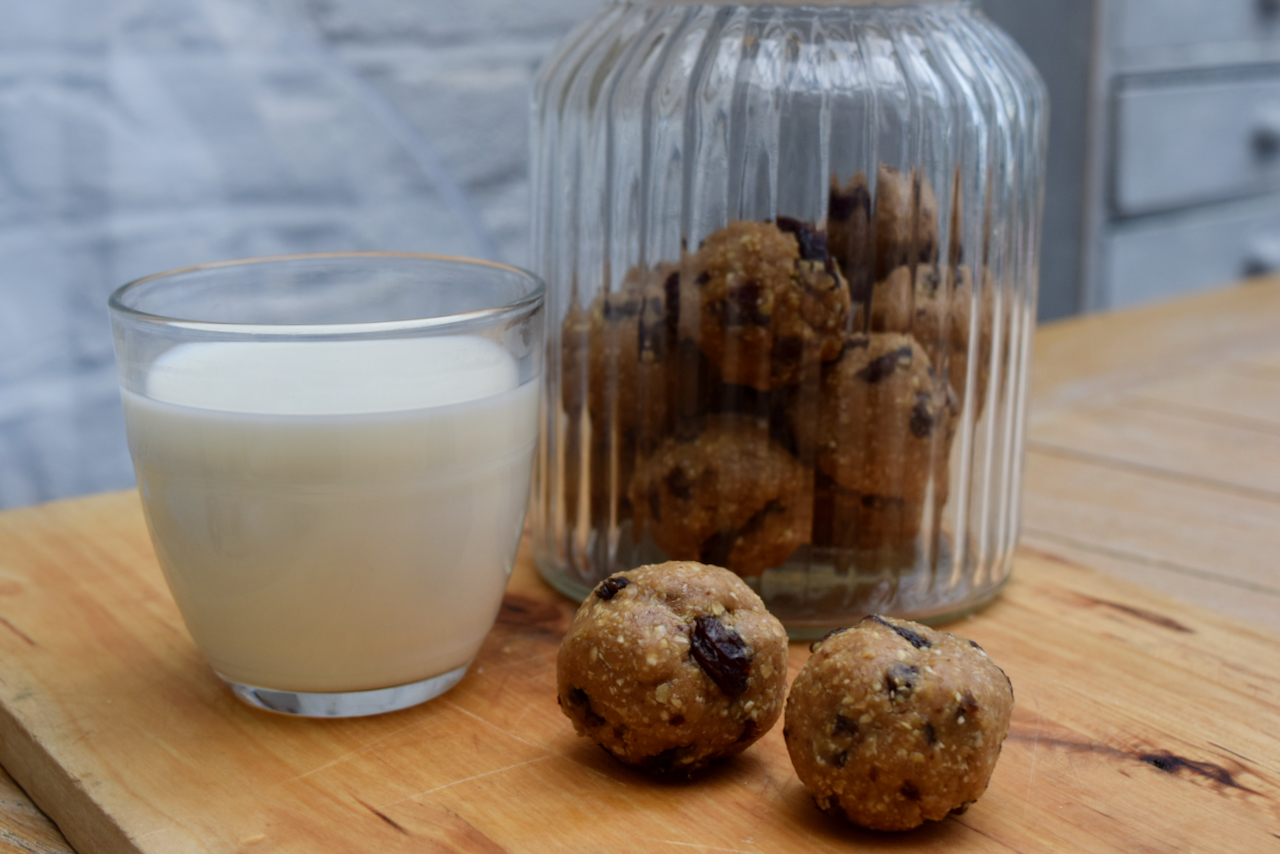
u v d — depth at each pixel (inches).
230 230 32.2
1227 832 17.5
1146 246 47.0
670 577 18.2
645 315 20.3
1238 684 19.7
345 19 32.3
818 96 19.8
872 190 19.8
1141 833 17.5
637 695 17.7
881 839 17.4
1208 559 22.8
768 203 19.9
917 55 20.4
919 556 20.7
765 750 18.6
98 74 29.5
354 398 18.2
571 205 21.1
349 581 18.4
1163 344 32.9
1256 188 50.8
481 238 36.3
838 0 20.4
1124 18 42.8
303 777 18.1
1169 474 25.4
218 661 19.1
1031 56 43.8
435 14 33.6
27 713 19.0
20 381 30.5
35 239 29.8
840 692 17.3
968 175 20.4
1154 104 44.7
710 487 20.0
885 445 20.1
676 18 20.9
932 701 17.2
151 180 30.8
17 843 18.2
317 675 18.8
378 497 18.3
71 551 22.5
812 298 19.6
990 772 17.4
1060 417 27.7
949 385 20.6
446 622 19.0
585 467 21.1
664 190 20.2
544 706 19.3
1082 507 24.3
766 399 19.9
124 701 19.3
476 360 18.8
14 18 28.4
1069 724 19.0
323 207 33.3
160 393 18.4
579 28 21.9
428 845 17.2
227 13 30.8
